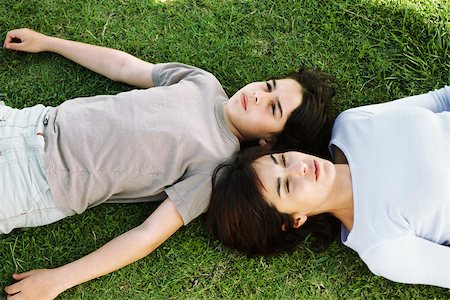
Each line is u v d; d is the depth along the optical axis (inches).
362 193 67.2
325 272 73.0
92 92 77.5
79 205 67.2
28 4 78.7
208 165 67.7
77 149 65.3
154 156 66.7
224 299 71.1
